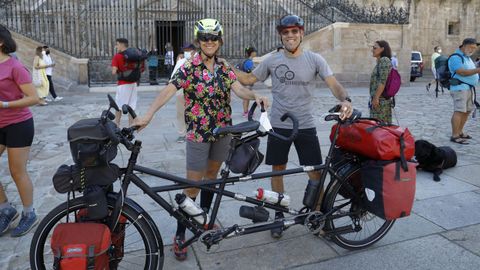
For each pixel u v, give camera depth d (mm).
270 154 3637
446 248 3369
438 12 29656
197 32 2967
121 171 2666
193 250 3338
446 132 7820
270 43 18188
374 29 17344
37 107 11141
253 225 2977
